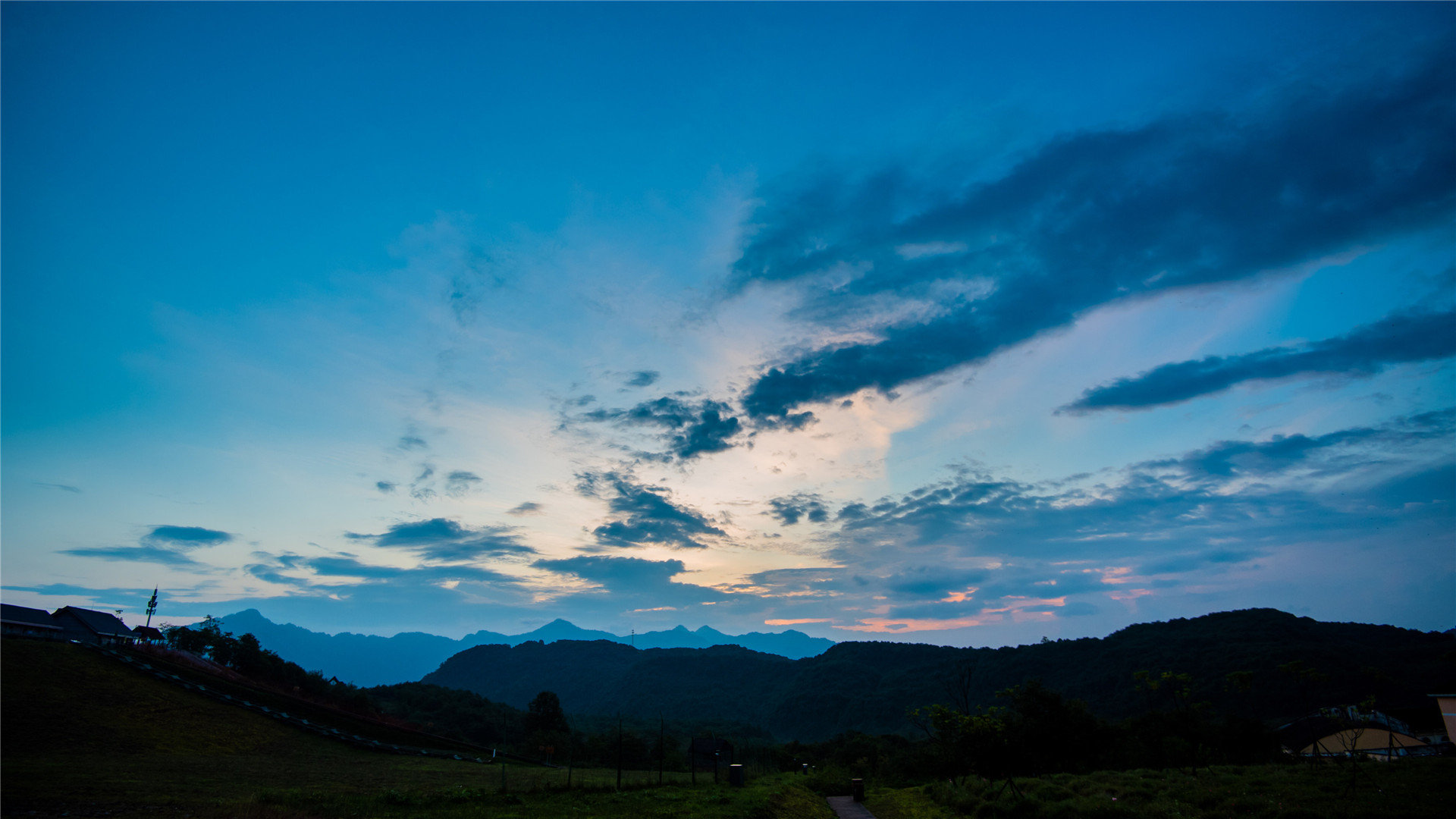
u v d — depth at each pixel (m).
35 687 53.50
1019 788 34.62
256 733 58.78
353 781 41.66
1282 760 50.25
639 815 28.27
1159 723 55.09
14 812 23.59
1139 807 27.02
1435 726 53.66
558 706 114.94
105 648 70.12
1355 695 90.75
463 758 70.06
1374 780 28.83
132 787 30.55
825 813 36.16
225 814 24.14
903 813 35.50
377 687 137.50
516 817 27.11
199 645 95.06
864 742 81.06
